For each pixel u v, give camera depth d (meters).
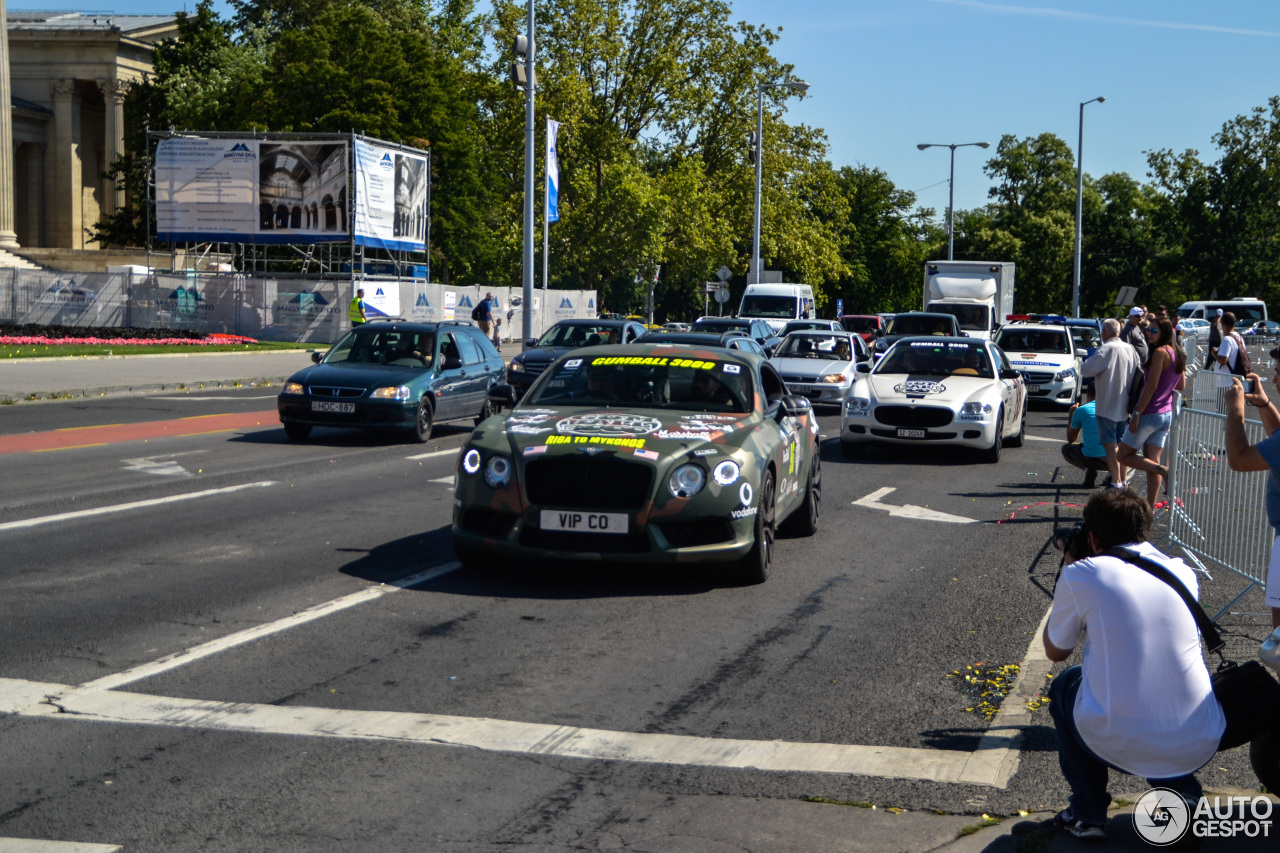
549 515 8.02
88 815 4.38
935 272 36.06
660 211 52.59
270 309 43.22
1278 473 6.24
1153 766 4.12
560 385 9.45
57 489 11.91
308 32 53.19
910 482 14.30
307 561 8.86
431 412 17.30
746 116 58.44
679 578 8.67
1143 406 11.79
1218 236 81.56
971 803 4.63
